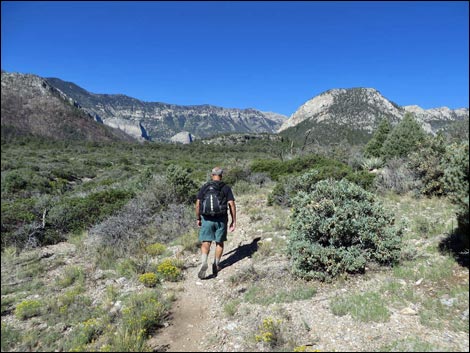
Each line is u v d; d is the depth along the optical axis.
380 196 9.37
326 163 15.13
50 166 38.66
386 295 4.26
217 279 5.55
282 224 7.70
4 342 3.93
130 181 17.61
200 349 3.70
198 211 5.77
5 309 4.97
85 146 96.62
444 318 3.65
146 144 110.88
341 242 5.21
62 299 4.98
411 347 3.24
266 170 17.00
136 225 8.74
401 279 4.61
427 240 5.71
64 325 4.36
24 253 8.05
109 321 4.29
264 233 7.46
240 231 7.92
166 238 8.16
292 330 3.77
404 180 9.70
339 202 5.54
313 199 5.73
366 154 18.89
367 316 3.82
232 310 4.34
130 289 5.38
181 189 11.32
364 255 5.07
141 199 10.73
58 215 9.77
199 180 16.69
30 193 19.64
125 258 6.93
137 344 3.64
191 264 6.44
